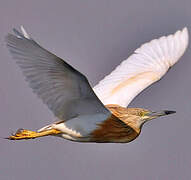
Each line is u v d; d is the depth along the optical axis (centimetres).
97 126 1104
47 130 1112
